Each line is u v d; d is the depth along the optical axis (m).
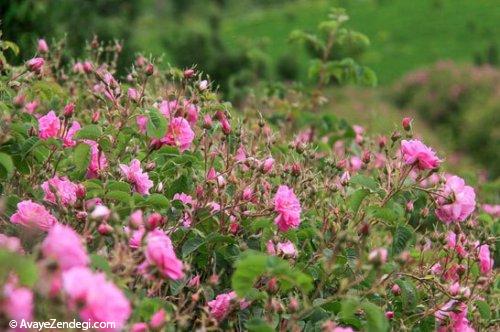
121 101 4.39
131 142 4.04
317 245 3.75
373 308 2.97
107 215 2.76
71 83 5.39
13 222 3.11
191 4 64.44
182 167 3.87
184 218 3.61
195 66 4.14
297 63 41.81
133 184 3.47
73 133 3.61
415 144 3.63
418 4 67.62
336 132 6.79
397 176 3.79
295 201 3.41
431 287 3.76
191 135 3.76
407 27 63.47
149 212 3.41
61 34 9.41
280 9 72.00
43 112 4.62
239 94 8.55
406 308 3.52
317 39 7.55
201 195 3.54
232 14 72.69
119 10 13.80
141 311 2.82
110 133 3.70
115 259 2.71
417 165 3.66
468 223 4.07
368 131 7.85
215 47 19.78
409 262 3.45
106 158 3.69
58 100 4.73
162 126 3.58
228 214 3.63
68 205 3.16
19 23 8.54
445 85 31.02
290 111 6.95
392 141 4.14
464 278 3.99
